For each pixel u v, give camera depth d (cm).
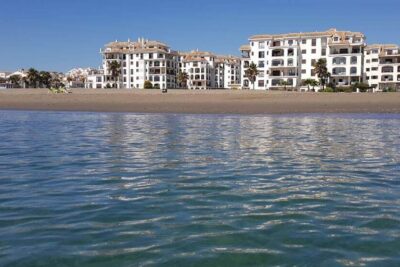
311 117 4016
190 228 793
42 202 990
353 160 1579
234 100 5828
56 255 668
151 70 15812
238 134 2514
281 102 5459
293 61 11875
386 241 725
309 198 1018
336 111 4609
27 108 5738
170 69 16325
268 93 6500
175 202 980
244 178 1252
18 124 3344
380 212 898
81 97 6775
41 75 15850
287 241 726
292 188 1122
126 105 5681
